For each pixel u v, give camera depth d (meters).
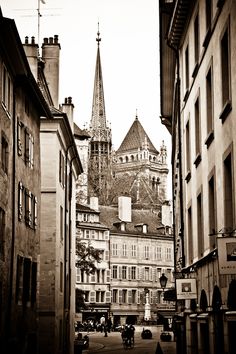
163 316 98.56
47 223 38.28
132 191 169.12
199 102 25.25
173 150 49.53
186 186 30.09
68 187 47.25
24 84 28.73
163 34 35.47
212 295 22.14
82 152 139.12
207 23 23.23
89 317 114.50
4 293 24.64
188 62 29.20
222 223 20.06
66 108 48.47
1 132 24.41
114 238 120.31
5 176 25.09
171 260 129.88
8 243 25.48
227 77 20.14
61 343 41.00
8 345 24.84
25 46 39.09
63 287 42.59
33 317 30.73
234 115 18.19
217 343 22.05
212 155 22.12
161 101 47.59
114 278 119.25
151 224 130.12
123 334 65.44
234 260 16.09
